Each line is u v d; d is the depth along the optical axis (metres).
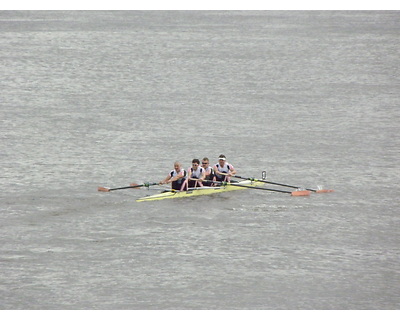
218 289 106.94
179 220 135.50
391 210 143.25
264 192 155.62
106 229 129.75
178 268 113.50
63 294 104.44
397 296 105.25
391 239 126.88
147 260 116.25
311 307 101.75
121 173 168.50
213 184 155.88
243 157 186.12
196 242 124.25
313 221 135.88
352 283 109.12
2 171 168.12
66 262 114.81
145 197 148.00
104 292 105.38
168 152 190.00
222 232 129.25
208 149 194.12
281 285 108.31
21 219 134.12
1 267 112.38
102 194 151.25
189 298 104.19
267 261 116.56
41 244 121.81
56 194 150.38
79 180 161.62
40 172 167.75
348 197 152.00
